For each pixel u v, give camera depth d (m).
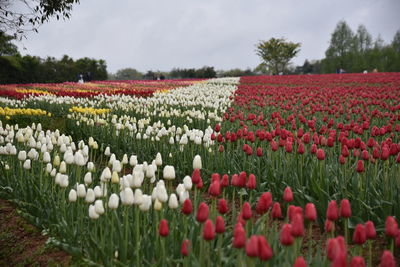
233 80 34.22
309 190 5.16
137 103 12.59
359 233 2.76
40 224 4.52
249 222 3.38
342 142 5.54
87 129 9.50
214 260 3.29
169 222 3.89
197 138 6.29
